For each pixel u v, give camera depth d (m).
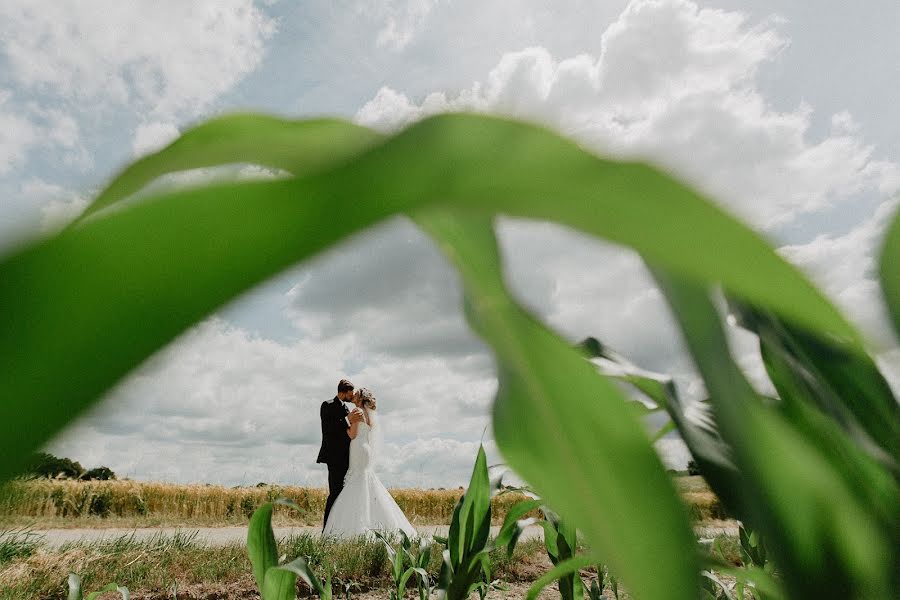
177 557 5.63
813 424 0.36
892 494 0.32
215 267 0.09
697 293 0.27
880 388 0.37
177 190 0.09
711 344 0.27
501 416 0.36
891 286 0.32
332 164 0.11
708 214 0.14
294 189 0.10
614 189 0.13
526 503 1.12
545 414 0.34
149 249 0.09
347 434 9.73
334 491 9.60
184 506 16.22
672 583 0.31
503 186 0.13
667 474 0.33
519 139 0.13
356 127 0.15
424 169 0.12
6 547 4.96
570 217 0.13
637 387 0.41
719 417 0.27
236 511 16.98
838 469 0.34
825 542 0.29
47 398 0.08
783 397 0.39
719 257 0.15
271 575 0.77
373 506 9.41
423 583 2.27
